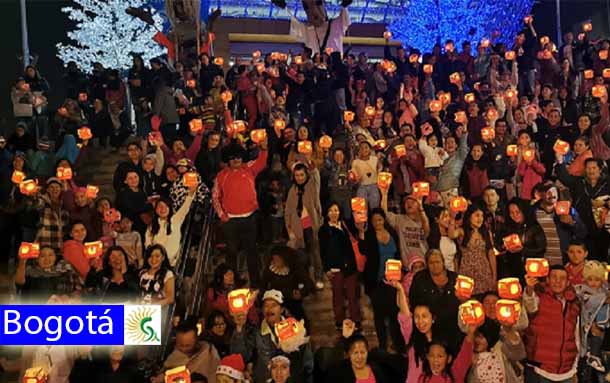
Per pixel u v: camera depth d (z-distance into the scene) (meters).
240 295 7.01
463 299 6.89
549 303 6.72
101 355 6.91
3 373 8.23
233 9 31.69
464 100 16.00
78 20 27.03
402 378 6.68
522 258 8.66
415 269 8.12
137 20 26.09
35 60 16.42
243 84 15.98
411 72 17.55
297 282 8.06
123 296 7.55
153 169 11.09
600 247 9.38
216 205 9.55
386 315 8.45
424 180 11.95
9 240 10.55
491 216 9.68
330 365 6.57
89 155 14.66
